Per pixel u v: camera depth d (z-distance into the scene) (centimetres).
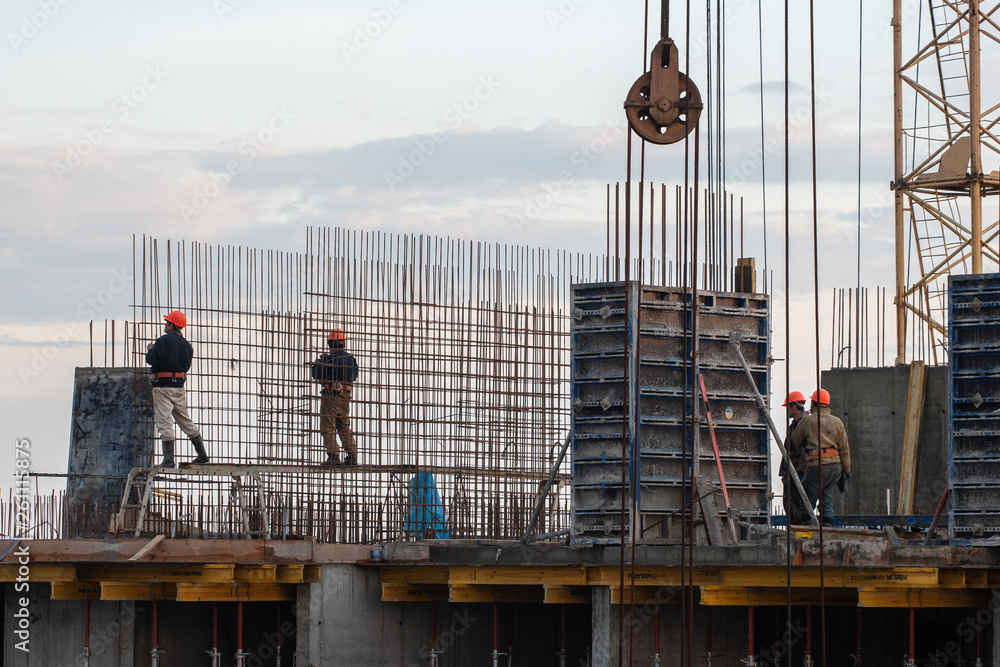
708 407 4588
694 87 3819
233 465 4694
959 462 4294
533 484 4984
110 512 5078
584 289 4562
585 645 4806
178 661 4631
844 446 4797
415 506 4862
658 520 4494
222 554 4347
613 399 4472
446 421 4884
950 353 4331
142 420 5112
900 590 4166
